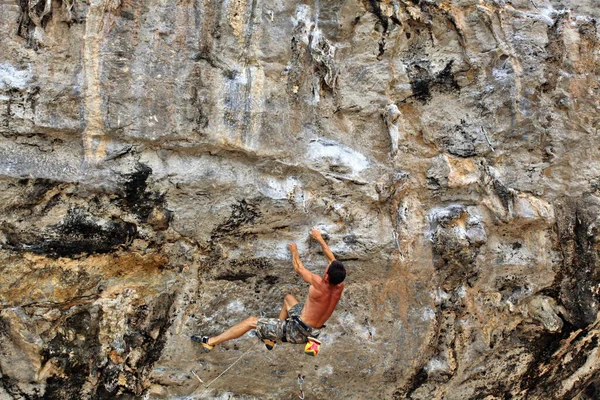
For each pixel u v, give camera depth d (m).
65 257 5.21
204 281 5.66
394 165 5.87
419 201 5.99
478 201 5.99
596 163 6.25
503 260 6.07
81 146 5.08
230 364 5.77
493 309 6.21
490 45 5.95
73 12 4.92
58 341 5.34
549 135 6.09
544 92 6.10
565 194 6.17
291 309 5.39
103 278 5.41
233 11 5.34
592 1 6.52
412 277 5.94
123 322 5.50
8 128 4.89
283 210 5.60
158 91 5.14
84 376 5.47
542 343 6.45
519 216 5.94
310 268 5.73
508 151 6.04
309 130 5.71
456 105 6.04
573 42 6.18
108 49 4.99
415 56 5.98
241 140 5.39
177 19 5.17
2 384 5.29
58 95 4.94
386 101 5.88
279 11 5.54
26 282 5.13
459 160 6.00
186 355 5.65
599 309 6.26
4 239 5.01
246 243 5.67
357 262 5.82
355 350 5.95
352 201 5.77
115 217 5.27
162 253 5.51
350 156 5.78
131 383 5.62
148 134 5.15
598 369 6.99
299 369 5.92
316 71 5.68
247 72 5.42
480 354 6.30
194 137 5.27
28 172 4.94
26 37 4.91
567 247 6.18
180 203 5.38
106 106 5.02
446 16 5.89
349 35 5.83
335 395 6.09
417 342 6.05
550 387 6.89
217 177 5.39
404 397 6.29
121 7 5.00
